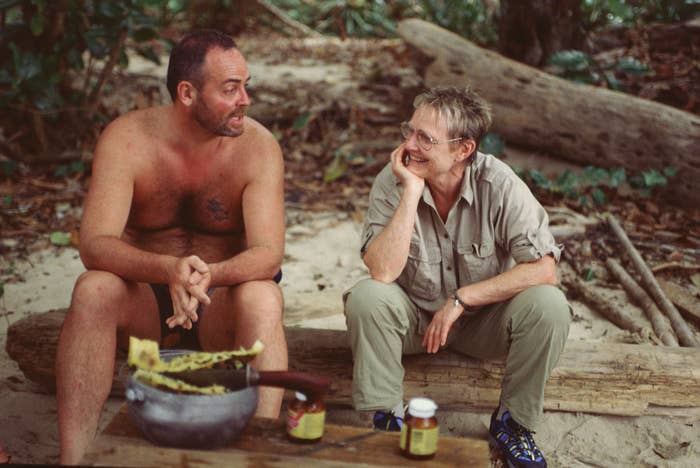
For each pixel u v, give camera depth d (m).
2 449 3.15
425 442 2.53
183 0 11.45
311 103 7.49
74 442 2.94
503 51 6.96
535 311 3.17
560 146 6.24
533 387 3.24
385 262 3.27
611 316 4.52
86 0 6.38
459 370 3.59
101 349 3.02
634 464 3.45
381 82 8.36
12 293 4.72
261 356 3.07
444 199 3.36
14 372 3.98
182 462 2.50
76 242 5.29
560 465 3.43
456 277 3.44
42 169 6.27
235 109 3.17
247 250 3.25
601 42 7.63
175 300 3.06
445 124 3.16
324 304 4.57
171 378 2.59
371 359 3.23
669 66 6.92
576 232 5.32
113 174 3.28
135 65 8.91
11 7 6.04
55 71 6.30
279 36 11.58
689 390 3.62
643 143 5.88
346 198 5.96
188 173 3.38
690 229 5.51
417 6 11.66
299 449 2.58
